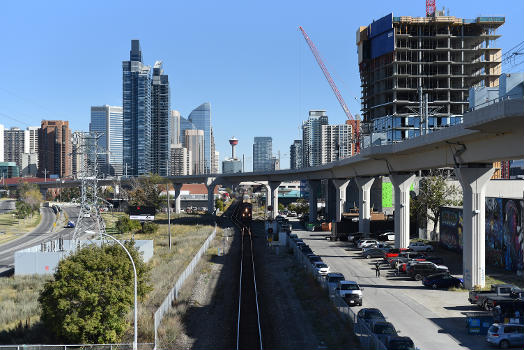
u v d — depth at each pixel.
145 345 29.14
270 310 37.91
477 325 29.98
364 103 163.75
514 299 33.56
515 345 27.25
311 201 126.94
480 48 141.75
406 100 145.12
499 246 55.31
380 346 24.31
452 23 142.12
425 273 48.47
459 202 77.56
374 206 111.75
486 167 44.44
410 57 146.00
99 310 29.31
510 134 38.22
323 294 42.00
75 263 30.03
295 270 55.59
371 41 151.00
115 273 30.81
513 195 80.44
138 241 65.81
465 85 144.50
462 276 49.62
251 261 63.62
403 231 68.38
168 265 56.47
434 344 28.11
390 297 40.91
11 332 31.81
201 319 35.75
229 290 45.69
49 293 29.62
